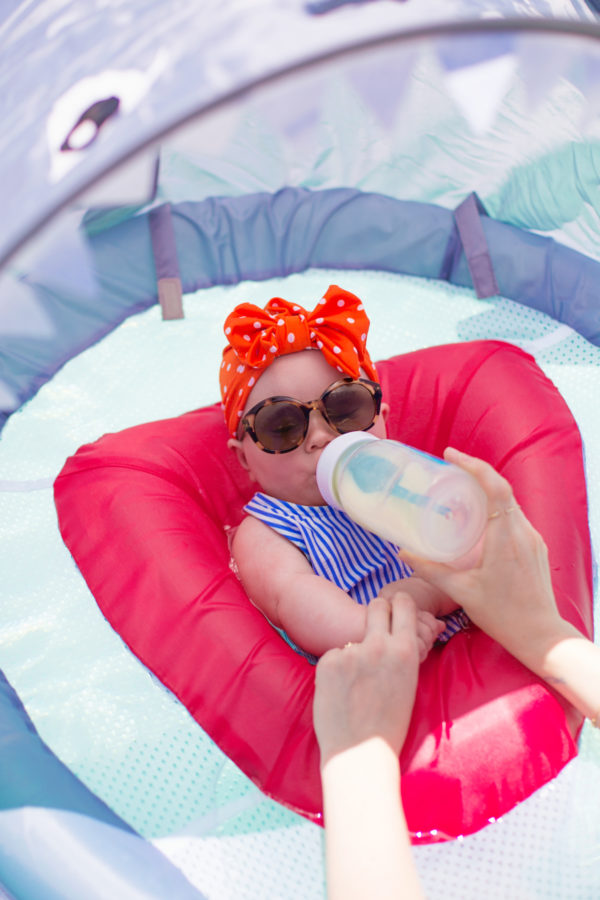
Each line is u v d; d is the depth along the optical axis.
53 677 1.41
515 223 2.21
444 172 2.19
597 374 1.96
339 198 2.31
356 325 1.52
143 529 1.46
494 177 2.14
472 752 1.16
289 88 0.82
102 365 2.06
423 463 1.20
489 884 1.10
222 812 1.22
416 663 1.13
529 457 1.56
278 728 1.22
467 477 1.09
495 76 0.87
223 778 1.26
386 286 2.27
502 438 1.61
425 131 2.07
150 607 1.38
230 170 2.24
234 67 0.82
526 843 1.13
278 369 1.50
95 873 1.07
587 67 0.94
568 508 1.49
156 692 1.36
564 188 1.99
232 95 0.80
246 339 1.50
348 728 1.05
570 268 2.09
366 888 0.87
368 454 1.31
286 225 2.30
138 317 2.18
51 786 1.19
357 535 1.51
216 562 1.44
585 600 1.38
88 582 1.47
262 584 1.44
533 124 1.87
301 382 1.48
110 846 1.12
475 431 1.67
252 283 2.29
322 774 1.03
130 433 1.70
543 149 1.94
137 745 1.31
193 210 2.27
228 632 1.31
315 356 1.51
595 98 0.99
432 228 2.26
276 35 0.83
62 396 2.00
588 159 1.87
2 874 1.09
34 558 1.61
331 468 1.36
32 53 1.13
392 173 2.27
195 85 0.83
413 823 1.13
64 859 1.09
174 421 1.76
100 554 1.47
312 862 1.15
